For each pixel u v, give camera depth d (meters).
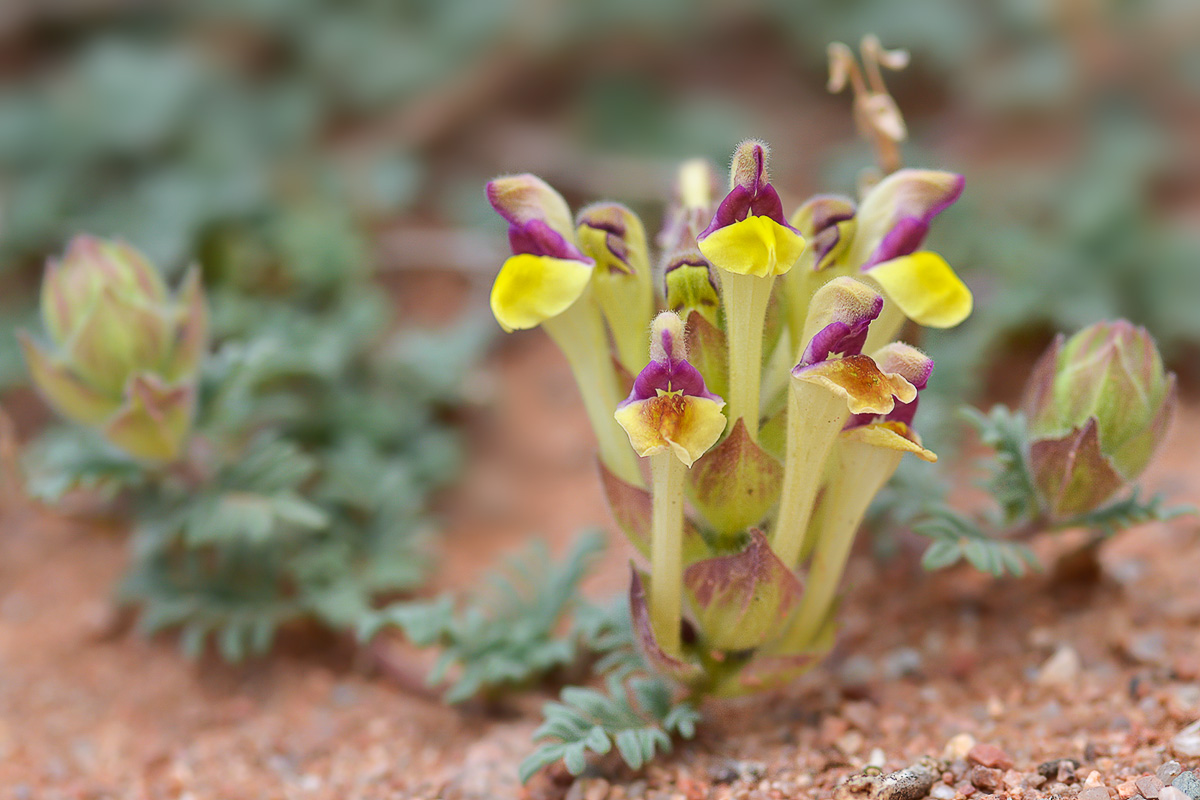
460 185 0.55
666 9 0.61
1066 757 0.32
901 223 0.32
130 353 0.35
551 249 0.31
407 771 0.34
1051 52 0.56
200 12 0.62
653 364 0.30
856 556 0.36
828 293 0.31
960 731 0.33
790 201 0.48
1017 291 0.41
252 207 0.47
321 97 0.59
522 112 0.60
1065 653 0.34
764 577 0.31
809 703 0.34
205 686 0.37
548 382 0.47
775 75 0.62
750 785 0.32
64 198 0.50
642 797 0.32
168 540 0.36
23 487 0.37
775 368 0.32
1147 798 0.31
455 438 0.43
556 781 0.33
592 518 0.40
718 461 0.32
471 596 0.38
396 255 0.51
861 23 0.60
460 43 0.59
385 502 0.38
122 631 0.38
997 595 0.35
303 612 0.37
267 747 0.35
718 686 0.32
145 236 0.46
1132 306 0.42
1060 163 0.51
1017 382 0.41
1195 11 0.53
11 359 0.42
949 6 0.59
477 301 0.48
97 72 0.56
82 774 0.35
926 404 0.37
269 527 0.35
